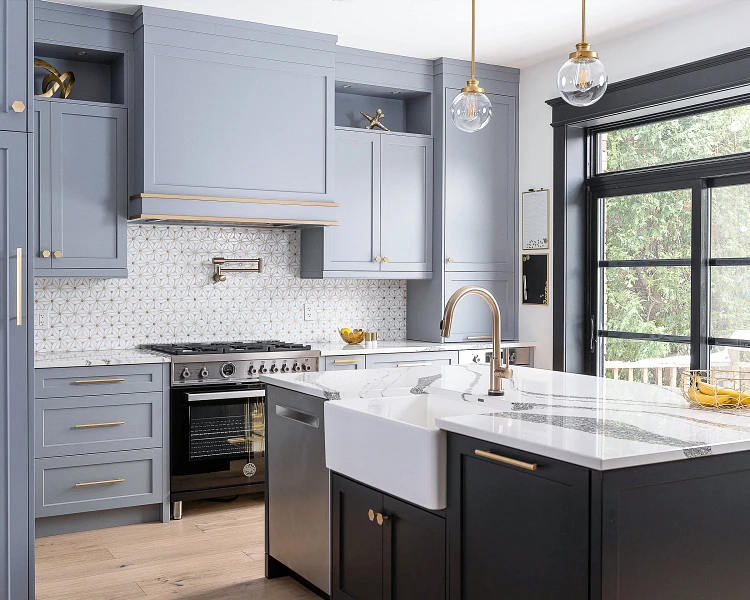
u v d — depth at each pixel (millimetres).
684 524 2035
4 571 2896
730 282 4391
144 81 4367
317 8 4379
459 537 2348
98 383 4152
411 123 5668
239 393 4492
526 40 4934
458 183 5441
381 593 2729
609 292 5141
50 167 4262
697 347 4504
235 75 4625
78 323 4680
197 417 4426
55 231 4281
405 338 5812
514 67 5594
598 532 1887
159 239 4914
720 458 2086
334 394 2998
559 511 2000
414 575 2562
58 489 4086
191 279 5016
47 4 4238
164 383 4344
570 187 5219
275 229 5281
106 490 4211
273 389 3496
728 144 4355
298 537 3297
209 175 4562
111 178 4426
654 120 4785
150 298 4891
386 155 5285
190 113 4500
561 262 5234
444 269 5398
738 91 4180
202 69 4527
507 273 5645
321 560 3131
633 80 4637
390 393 3055
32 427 2943
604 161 5168
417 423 3018
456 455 2354
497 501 2207
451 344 5367
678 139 4652
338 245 5121
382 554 2713
